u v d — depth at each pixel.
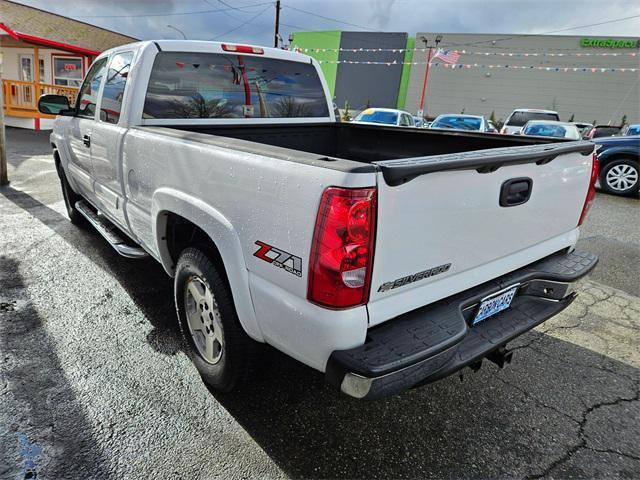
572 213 2.54
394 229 1.60
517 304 2.36
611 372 2.80
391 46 34.59
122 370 2.58
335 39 35.78
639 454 2.15
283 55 3.62
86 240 4.59
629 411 2.45
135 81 2.86
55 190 6.64
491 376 2.71
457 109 34.53
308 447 2.11
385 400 2.46
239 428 2.20
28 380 2.45
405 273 1.71
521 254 2.28
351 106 36.94
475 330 2.12
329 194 1.50
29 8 19.34
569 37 30.58
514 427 2.30
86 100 3.91
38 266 3.92
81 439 2.08
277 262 1.73
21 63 18.88
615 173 8.96
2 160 6.75
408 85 35.03
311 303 1.63
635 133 12.84
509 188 2.01
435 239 1.77
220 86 3.27
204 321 2.40
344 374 1.58
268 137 3.60
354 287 1.56
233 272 1.94
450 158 1.70
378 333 1.71
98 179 3.57
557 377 2.73
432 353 1.65
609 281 4.36
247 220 1.84
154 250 2.77
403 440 2.18
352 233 1.49
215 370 2.34
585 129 17.30
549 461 2.09
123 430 2.15
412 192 1.61
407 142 3.70
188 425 2.20
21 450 2.00
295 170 1.62
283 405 2.38
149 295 3.47
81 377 2.50
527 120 14.80
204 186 2.08
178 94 3.06
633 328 3.39
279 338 1.80
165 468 1.96
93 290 3.52
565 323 3.43
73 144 4.14
